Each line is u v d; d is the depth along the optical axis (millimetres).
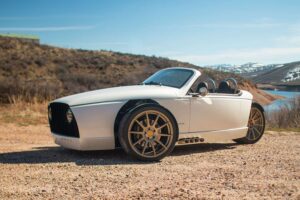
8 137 8633
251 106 7488
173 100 6133
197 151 6691
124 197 3811
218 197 3805
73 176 4660
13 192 3947
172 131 5824
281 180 4477
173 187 4180
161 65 52062
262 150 6777
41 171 4902
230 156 6133
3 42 51312
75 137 5723
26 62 42906
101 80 35406
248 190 4059
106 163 5496
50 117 6359
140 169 5098
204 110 6469
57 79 35812
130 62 50875
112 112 5715
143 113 5621
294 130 10938
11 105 15242
